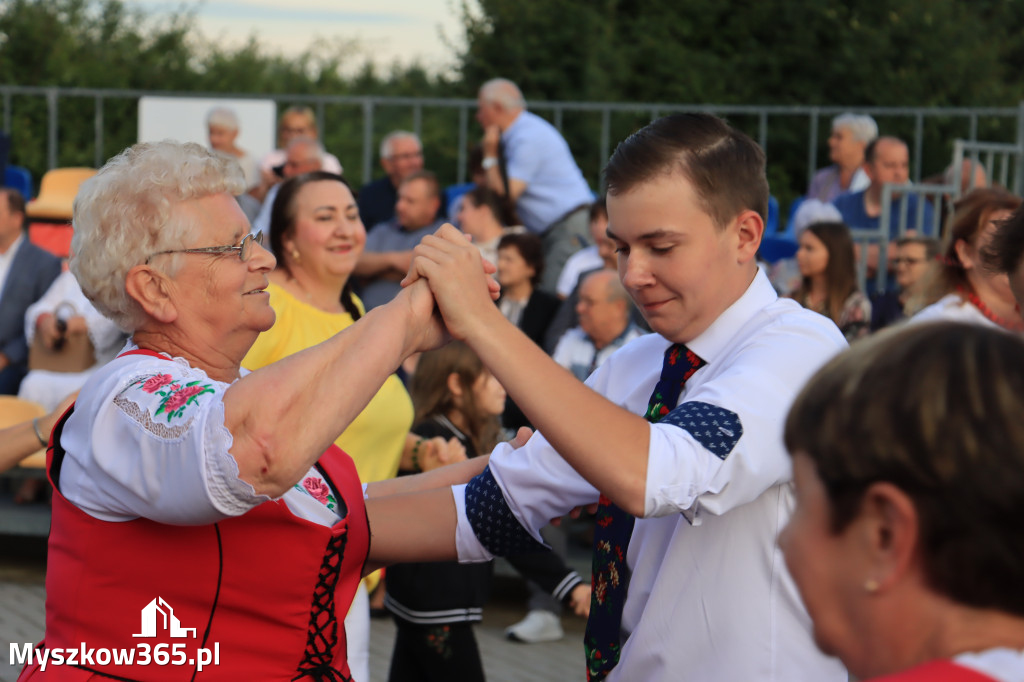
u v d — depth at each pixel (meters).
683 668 1.63
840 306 5.09
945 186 6.33
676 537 1.65
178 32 18.45
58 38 17.34
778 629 1.60
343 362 1.48
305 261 3.17
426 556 1.90
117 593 1.55
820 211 5.97
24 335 6.17
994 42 16.91
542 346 5.32
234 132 7.82
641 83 16.55
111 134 11.92
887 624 0.86
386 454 3.22
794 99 16.55
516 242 5.39
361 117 13.91
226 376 1.72
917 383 0.85
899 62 16.34
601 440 1.44
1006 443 0.81
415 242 6.11
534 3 16.56
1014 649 0.82
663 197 1.57
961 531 0.81
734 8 16.88
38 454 5.60
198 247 1.63
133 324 1.67
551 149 6.64
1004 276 3.03
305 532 1.59
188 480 1.40
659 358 1.85
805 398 0.92
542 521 1.87
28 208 7.82
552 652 4.77
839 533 0.88
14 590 5.46
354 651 2.60
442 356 3.71
